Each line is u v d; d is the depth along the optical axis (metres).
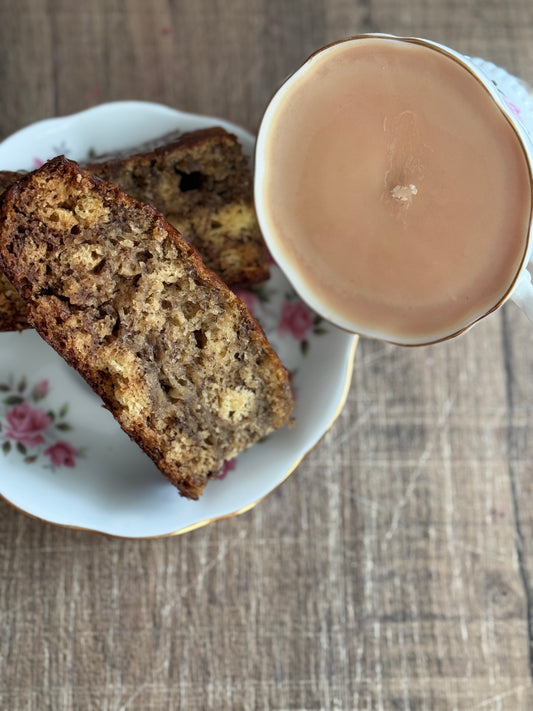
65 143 0.28
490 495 0.29
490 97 0.21
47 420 0.28
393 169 0.23
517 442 0.29
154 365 0.23
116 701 0.27
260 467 0.27
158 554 0.28
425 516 0.29
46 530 0.28
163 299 0.23
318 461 0.29
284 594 0.28
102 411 0.28
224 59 0.31
